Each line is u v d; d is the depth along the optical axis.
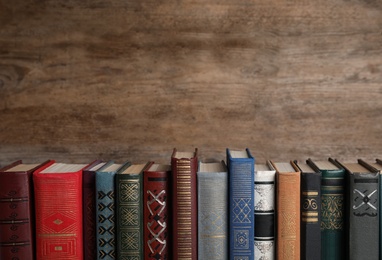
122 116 1.48
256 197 1.24
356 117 1.47
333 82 1.47
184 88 1.48
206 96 1.48
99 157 1.49
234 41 1.47
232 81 1.47
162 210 1.24
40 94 1.48
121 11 1.46
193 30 1.47
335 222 1.25
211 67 1.47
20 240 1.22
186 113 1.48
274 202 1.25
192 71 1.47
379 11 1.45
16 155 1.49
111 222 1.24
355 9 1.45
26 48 1.47
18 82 1.48
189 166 1.22
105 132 1.49
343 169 1.25
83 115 1.48
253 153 1.49
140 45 1.47
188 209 1.22
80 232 1.24
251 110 1.48
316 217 1.23
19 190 1.21
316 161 1.41
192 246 1.23
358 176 1.21
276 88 1.47
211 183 1.22
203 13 1.46
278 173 1.23
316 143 1.48
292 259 1.23
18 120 1.48
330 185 1.25
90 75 1.48
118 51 1.47
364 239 1.21
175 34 1.47
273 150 1.49
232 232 1.23
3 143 1.49
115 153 1.49
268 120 1.48
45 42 1.47
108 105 1.48
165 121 1.48
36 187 1.21
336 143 1.48
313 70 1.47
